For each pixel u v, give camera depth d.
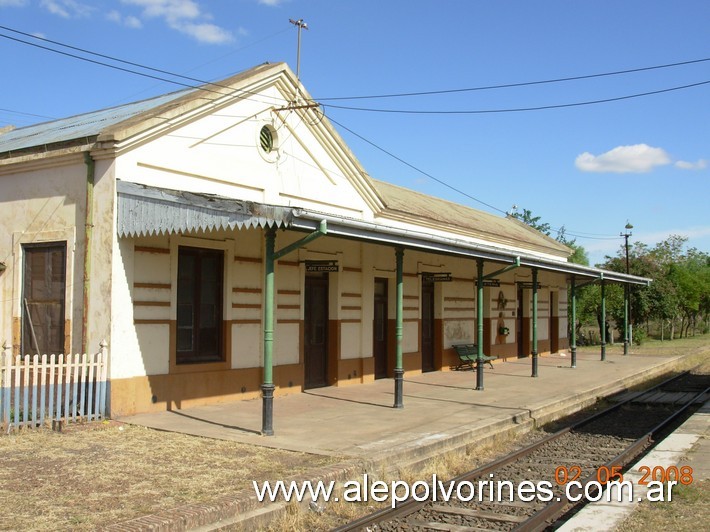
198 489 6.91
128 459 8.12
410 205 20.33
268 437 9.56
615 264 44.06
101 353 10.41
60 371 9.80
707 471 8.06
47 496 6.61
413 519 7.01
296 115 14.54
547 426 12.93
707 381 21.47
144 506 6.33
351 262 16.31
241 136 13.17
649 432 11.93
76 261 11.04
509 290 25.16
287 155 14.37
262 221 9.09
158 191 10.15
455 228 21.30
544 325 28.92
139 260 10.99
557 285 30.53
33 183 11.70
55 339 11.36
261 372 13.46
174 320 11.59
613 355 29.47
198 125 12.18
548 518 7.12
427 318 20.20
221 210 9.46
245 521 6.29
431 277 19.42
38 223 11.56
